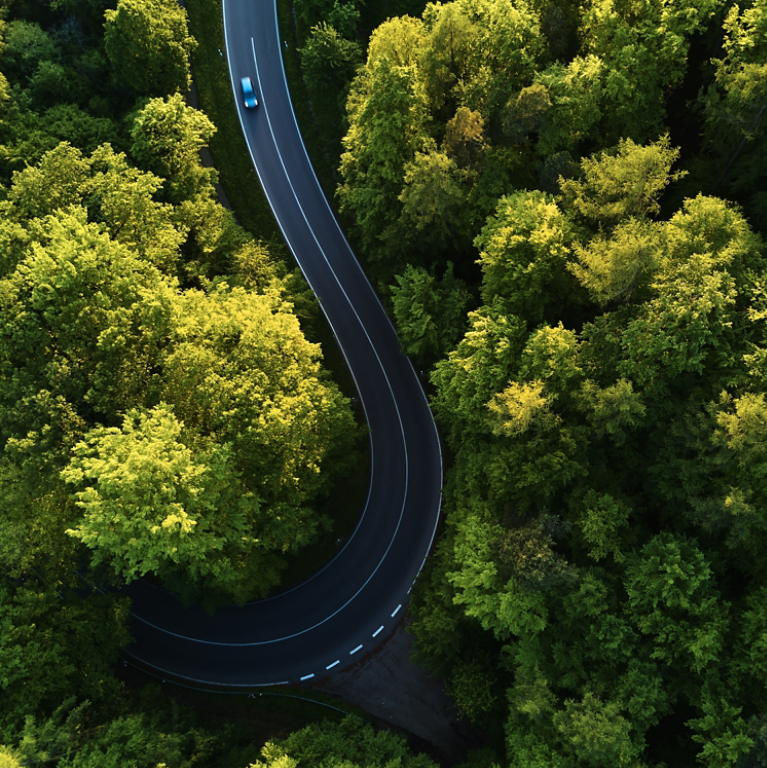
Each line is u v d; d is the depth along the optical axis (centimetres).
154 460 3294
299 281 5122
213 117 6166
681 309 3106
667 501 3594
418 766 3850
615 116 4212
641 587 3334
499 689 4188
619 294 3466
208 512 3684
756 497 3186
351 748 3941
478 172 4150
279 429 3778
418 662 4594
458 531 4019
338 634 5097
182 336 3909
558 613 3559
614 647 3269
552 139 4141
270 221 5997
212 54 6291
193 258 5212
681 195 4228
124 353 3891
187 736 4150
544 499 3672
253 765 3700
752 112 3709
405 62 4538
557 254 3569
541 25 4403
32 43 5441
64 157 4509
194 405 3912
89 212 4484
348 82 5412
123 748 3728
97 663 4197
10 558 3778
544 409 3409
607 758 3177
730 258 3278
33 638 3934
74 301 3847
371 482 5353
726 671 3281
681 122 4594
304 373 4209
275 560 4603
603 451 3709
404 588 5131
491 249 3762
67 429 3722
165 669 5088
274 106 6212
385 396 5534
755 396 3025
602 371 3478
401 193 4272
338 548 5234
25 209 4441
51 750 3550
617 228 3412
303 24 6228
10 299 3844
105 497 3444
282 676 5041
